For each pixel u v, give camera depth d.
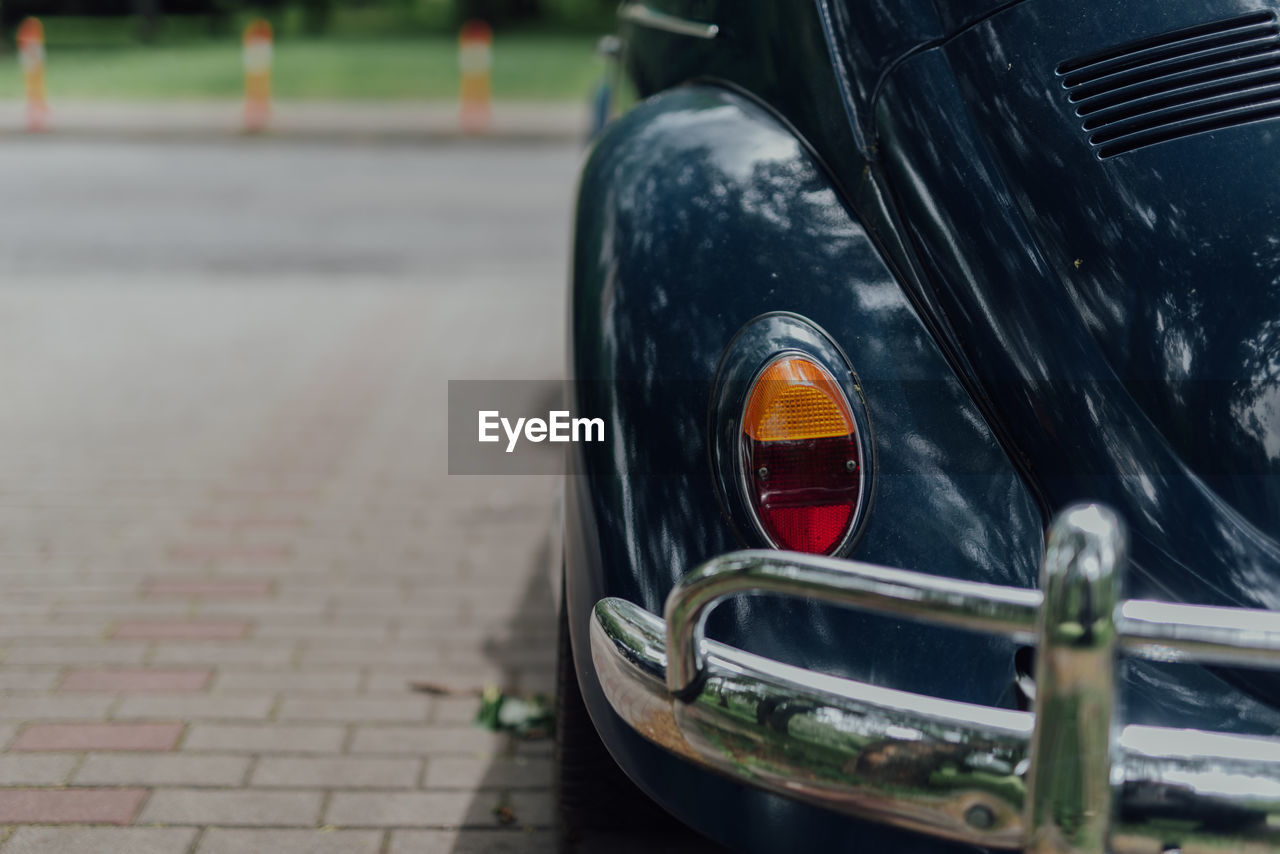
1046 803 1.35
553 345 6.27
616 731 1.83
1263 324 1.78
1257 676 1.71
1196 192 1.85
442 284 7.64
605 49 4.52
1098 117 1.95
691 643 1.55
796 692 1.54
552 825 2.53
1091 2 2.02
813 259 1.98
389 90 18.42
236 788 2.62
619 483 1.85
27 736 2.79
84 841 2.42
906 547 1.78
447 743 2.84
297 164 12.48
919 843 1.68
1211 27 1.97
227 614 3.44
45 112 15.12
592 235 2.14
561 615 2.32
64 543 3.87
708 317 1.91
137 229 9.12
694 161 2.16
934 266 1.97
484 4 31.89
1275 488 1.76
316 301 7.16
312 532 4.02
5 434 4.85
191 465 4.58
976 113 2.02
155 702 2.96
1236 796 1.36
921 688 1.70
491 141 14.38
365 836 2.48
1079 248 1.89
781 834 1.72
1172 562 1.79
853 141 2.10
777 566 1.44
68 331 6.41
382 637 3.34
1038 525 1.84
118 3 29.17
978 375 1.91
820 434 1.78
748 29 2.44
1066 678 1.31
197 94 17.64
